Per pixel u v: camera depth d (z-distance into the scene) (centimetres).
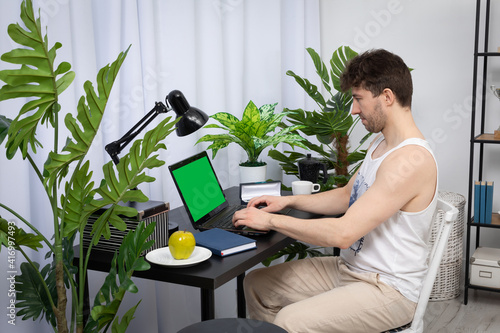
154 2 253
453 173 347
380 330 175
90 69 224
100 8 226
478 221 306
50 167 150
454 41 336
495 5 325
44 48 141
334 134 297
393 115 179
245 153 309
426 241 180
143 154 162
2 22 188
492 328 273
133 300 246
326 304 172
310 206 213
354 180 208
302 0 332
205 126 265
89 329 162
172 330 266
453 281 309
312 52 314
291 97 340
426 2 339
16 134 149
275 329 153
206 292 172
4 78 137
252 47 317
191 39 269
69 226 161
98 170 229
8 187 193
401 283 176
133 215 167
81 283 164
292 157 305
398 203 170
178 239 170
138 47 239
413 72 347
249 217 191
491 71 331
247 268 177
